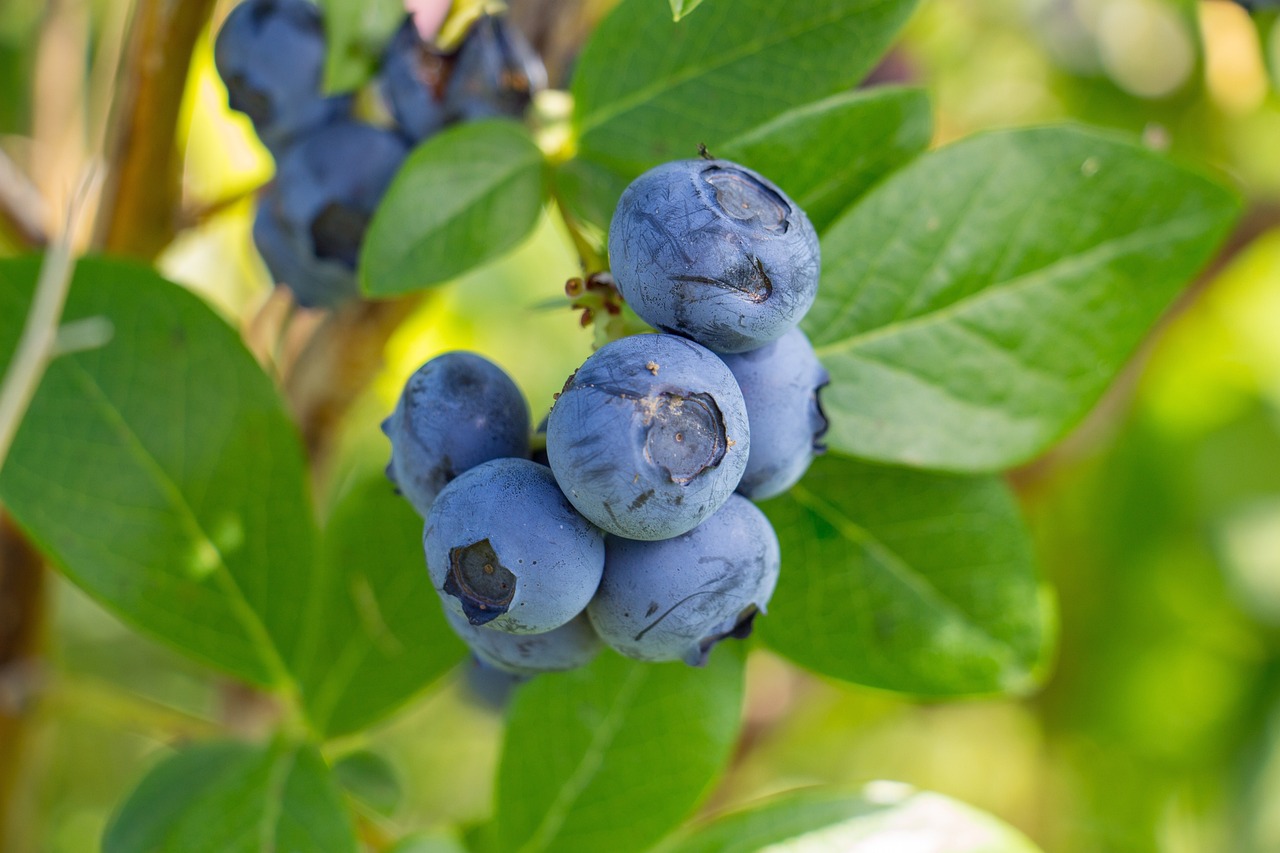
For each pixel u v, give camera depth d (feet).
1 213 0.96
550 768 0.83
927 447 0.80
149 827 0.83
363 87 0.85
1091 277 0.80
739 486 0.72
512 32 0.85
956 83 1.48
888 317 0.80
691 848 0.84
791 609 0.82
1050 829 1.59
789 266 0.69
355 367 0.97
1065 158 0.80
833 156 0.79
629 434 0.67
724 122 0.80
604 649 0.83
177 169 0.92
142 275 0.84
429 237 0.78
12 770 0.99
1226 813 1.53
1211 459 1.55
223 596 0.86
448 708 1.66
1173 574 1.53
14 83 1.46
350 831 0.81
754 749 1.44
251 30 0.85
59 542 0.83
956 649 0.81
